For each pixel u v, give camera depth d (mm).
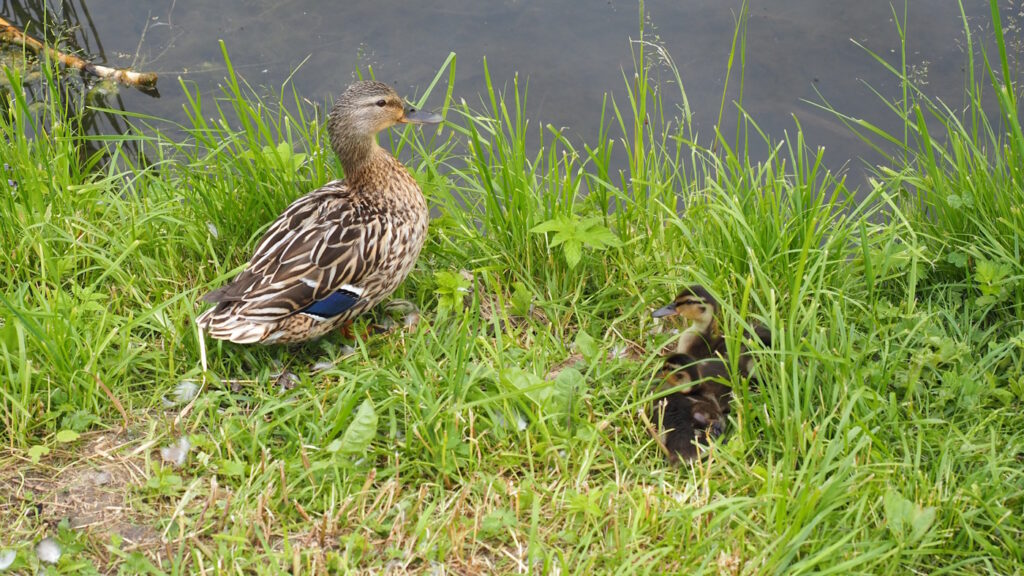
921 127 9773
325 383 8055
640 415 7469
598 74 13812
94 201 9719
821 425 7223
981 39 14039
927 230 9531
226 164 10031
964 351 8055
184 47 14141
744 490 7141
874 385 7805
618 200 9648
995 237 9109
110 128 12688
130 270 9148
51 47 13812
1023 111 12859
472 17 14828
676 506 6895
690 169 12461
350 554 6652
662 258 9383
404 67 13789
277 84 13492
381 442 7559
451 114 12977
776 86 13633
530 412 7406
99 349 7730
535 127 12984
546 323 9016
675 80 13672
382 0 15172
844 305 8516
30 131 12570
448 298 8703
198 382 7992
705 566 6477
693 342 8234
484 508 6996
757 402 7805
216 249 9500
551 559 6621
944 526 6793
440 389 7883
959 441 7445
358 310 8570
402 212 8703
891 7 14734
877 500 6918
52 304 8195
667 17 14789
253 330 7934
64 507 7027
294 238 8266
